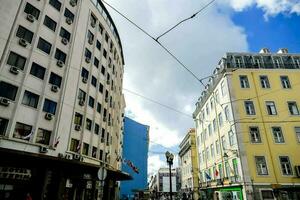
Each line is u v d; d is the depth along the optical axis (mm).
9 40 19188
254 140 24359
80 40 26484
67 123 22812
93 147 27047
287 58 28672
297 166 22828
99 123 28734
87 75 27219
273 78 27344
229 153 26188
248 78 27297
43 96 20891
